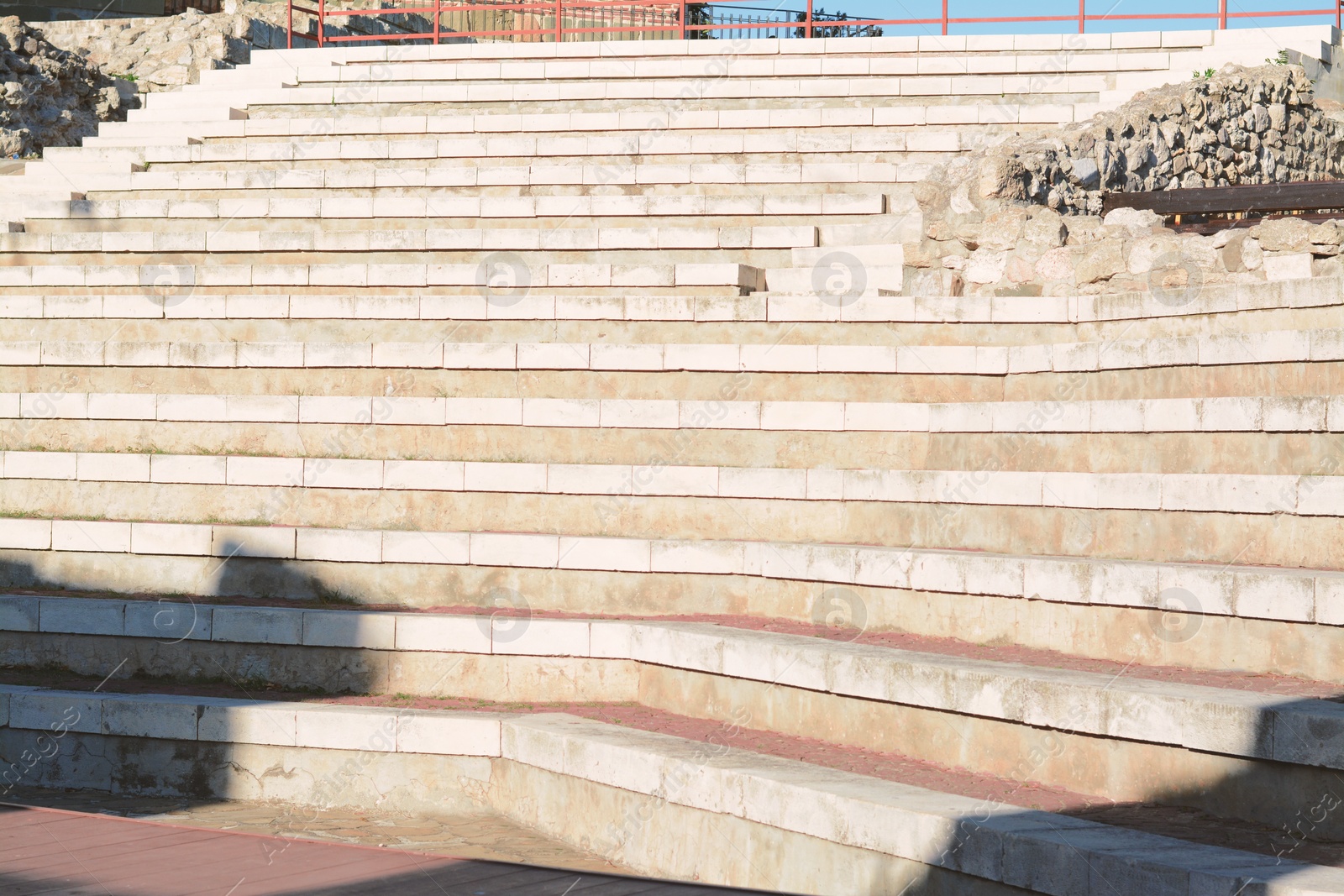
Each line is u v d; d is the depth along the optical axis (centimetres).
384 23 2248
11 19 1756
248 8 2109
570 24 2366
